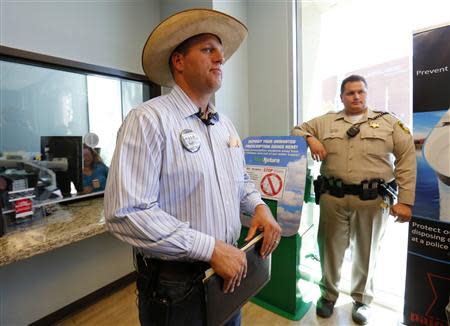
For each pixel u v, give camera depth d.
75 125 1.92
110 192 0.72
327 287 1.89
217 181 0.92
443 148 1.55
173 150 0.82
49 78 1.77
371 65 1.93
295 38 2.24
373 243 1.74
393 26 1.81
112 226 0.73
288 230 1.81
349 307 1.96
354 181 1.68
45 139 1.73
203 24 0.92
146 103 0.86
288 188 1.83
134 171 0.74
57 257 1.88
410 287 1.71
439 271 1.60
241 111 2.46
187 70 0.93
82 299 2.02
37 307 1.80
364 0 1.92
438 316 1.62
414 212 1.66
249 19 2.44
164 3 2.40
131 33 2.22
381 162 1.66
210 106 1.05
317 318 1.86
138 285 0.90
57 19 1.78
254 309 1.96
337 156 1.75
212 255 0.75
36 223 1.57
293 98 2.26
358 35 1.97
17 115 1.63
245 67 2.48
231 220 0.96
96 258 2.11
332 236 1.80
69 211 1.80
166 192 0.82
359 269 1.80
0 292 1.65
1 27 1.55
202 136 0.91
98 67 1.99
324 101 2.20
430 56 1.56
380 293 2.02
